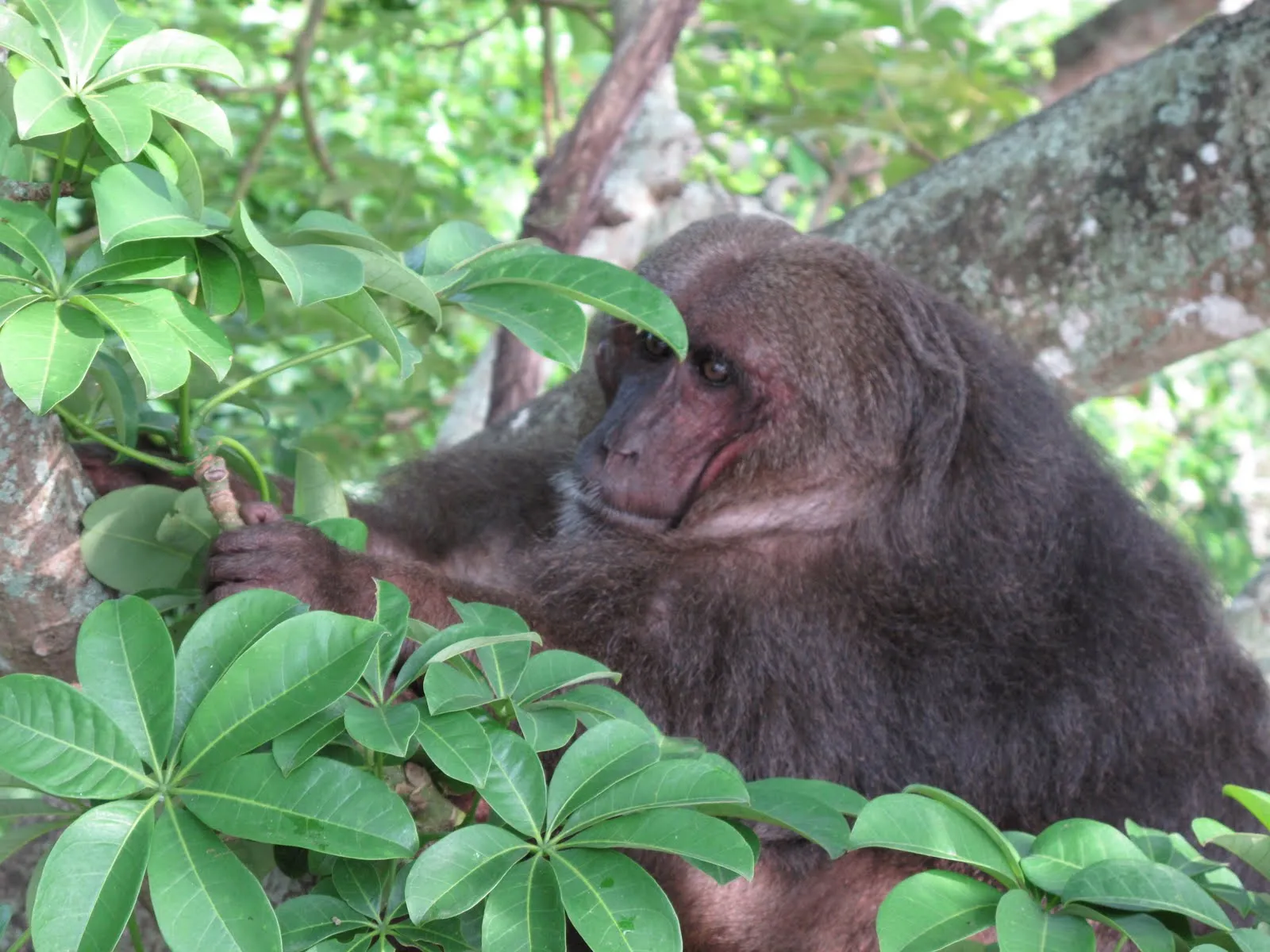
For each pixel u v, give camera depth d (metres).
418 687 3.04
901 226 5.19
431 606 3.25
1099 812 3.73
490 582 4.28
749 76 9.85
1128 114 4.91
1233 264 4.79
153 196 2.42
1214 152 4.77
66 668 2.96
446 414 8.25
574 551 3.84
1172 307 4.90
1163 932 2.24
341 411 6.46
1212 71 4.80
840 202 8.99
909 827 2.29
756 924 3.78
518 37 13.68
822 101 7.79
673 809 2.22
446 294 2.72
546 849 2.21
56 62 2.47
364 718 2.19
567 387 4.96
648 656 3.73
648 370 3.97
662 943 2.11
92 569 2.91
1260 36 4.75
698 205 6.51
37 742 2.08
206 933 2.01
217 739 2.14
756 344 3.78
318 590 2.99
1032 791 3.71
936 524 3.79
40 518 2.81
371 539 4.32
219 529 3.02
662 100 6.64
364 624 2.19
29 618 2.87
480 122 11.65
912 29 7.52
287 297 6.84
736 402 3.85
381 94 12.10
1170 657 3.85
